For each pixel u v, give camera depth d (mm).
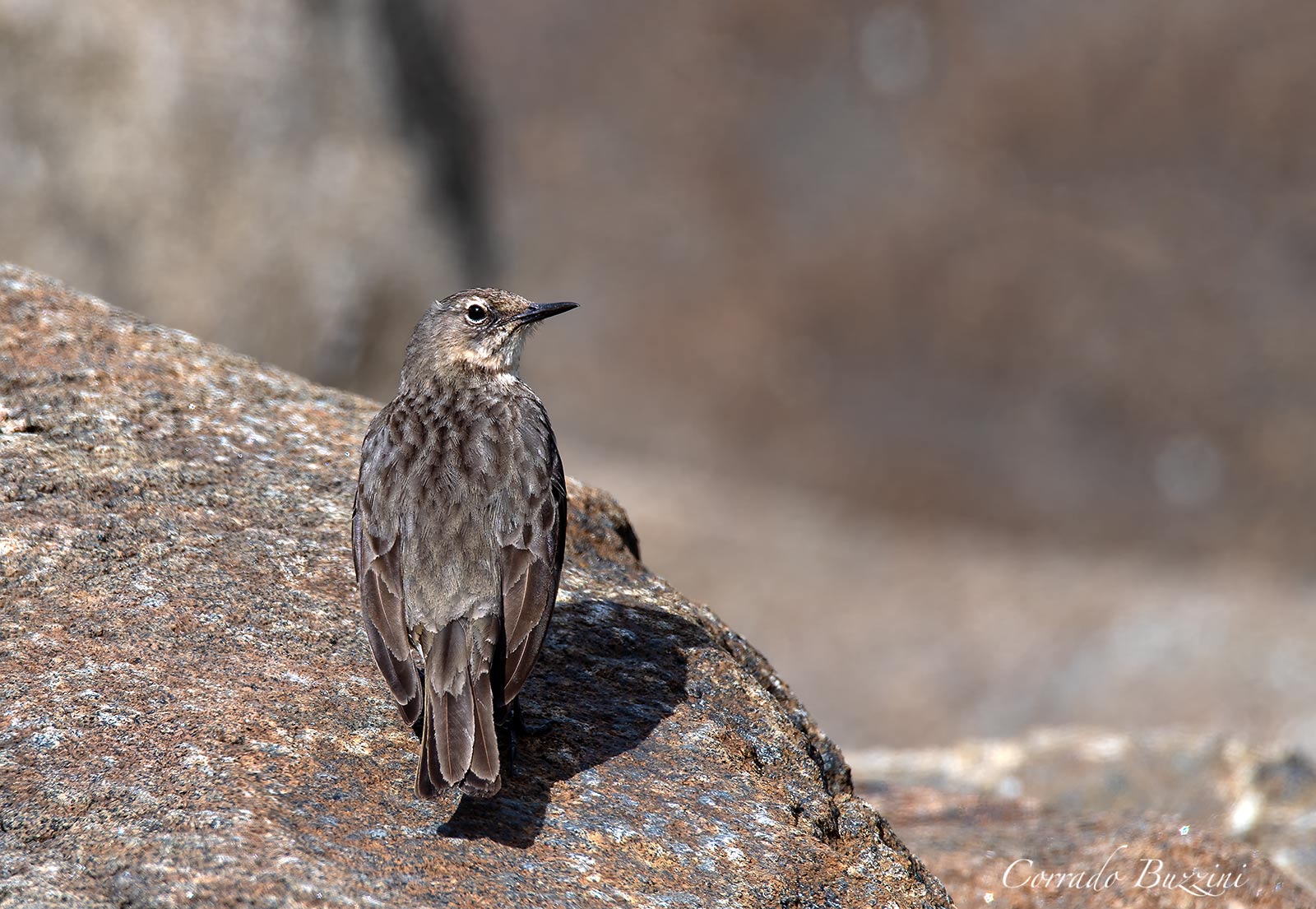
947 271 23250
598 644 6367
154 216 22141
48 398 7160
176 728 5277
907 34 24219
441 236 23766
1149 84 22859
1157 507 21578
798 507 22641
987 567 20859
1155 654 17875
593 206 24875
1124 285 22531
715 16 25172
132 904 4453
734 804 5508
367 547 5582
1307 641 17750
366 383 23281
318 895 4508
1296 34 22375
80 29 21859
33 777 4953
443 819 5074
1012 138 23438
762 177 24453
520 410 5992
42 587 5980
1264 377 21688
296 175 22812
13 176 21719
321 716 5480
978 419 22734
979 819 8445
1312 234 22062
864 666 18609
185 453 7039
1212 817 8969
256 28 22703
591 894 4840
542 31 25641
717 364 23906
